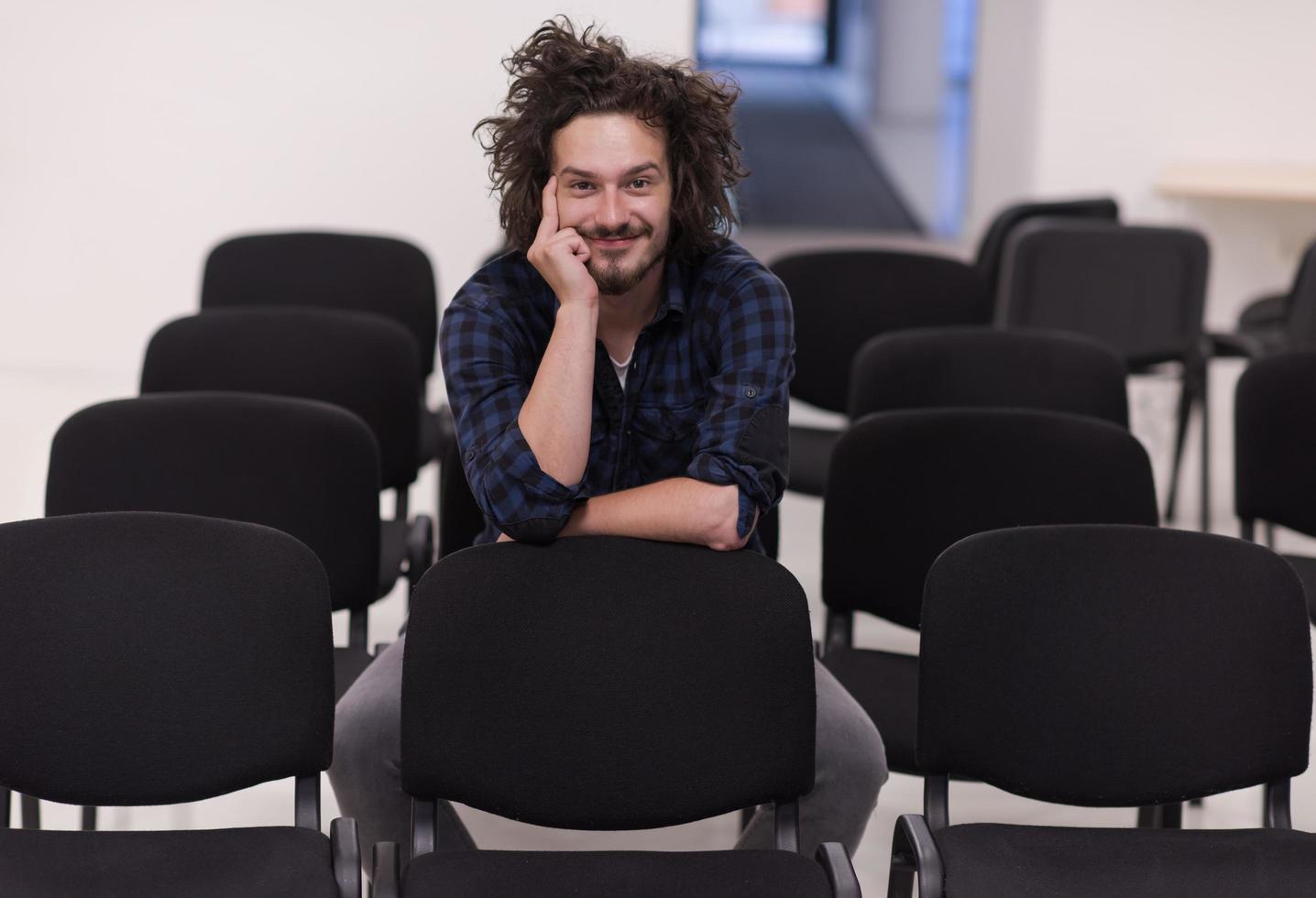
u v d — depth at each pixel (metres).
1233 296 6.11
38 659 1.88
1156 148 5.97
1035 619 2.00
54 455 2.45
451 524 2.41
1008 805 2.88
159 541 1.93
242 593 1.93
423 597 1.93
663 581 1.97
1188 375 4.30
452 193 5.54
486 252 5.58
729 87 2.10
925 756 1.99
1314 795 2.96
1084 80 5.92
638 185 2.01
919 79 8.45
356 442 2.51
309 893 1.76
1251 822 2.84
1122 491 2.53
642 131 1.99
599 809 1.94
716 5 16.48
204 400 2.52
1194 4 5.84
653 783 1.94
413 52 5.45
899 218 8.59
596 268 2.02
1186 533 2.04
